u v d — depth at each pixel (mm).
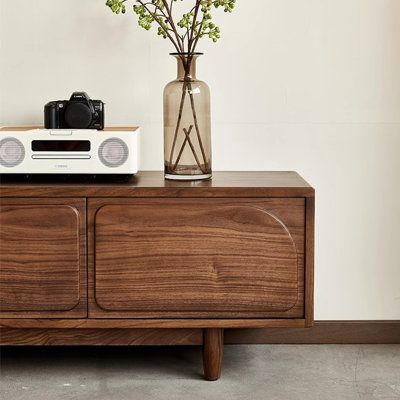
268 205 2127
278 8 2500
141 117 2531
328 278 2570
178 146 2256
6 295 2146
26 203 2123
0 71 2512
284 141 2543
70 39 2506
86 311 2158
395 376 2264
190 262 2137
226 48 2508
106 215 2125
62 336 2209
